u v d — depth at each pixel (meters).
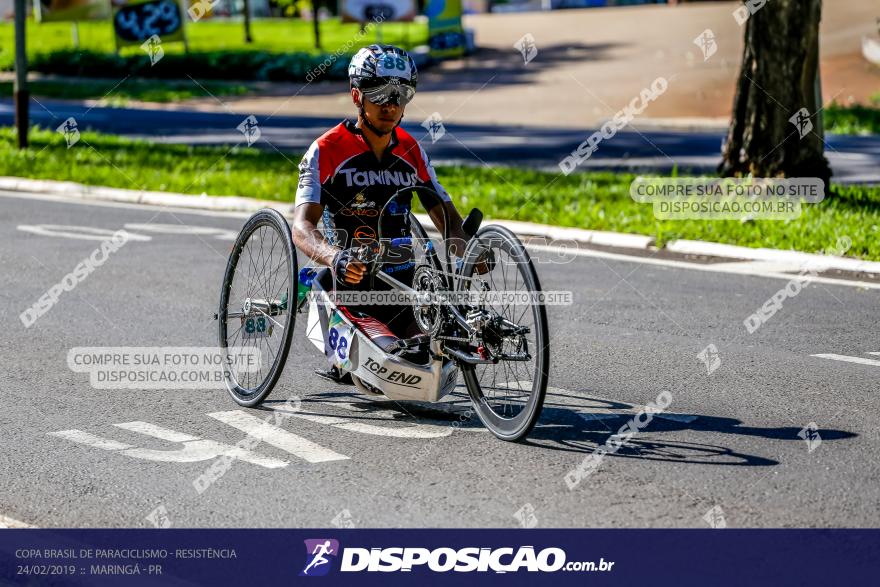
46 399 7.73
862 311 10.62
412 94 7.09
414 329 7.30
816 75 16.84
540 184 18.58
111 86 42.84
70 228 15.27
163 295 11.12
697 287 11.76
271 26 65.00
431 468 6.34
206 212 17.14
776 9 16.55
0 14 68.81
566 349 9.14
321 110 36.69
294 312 7.22
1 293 11.14
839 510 5.70
